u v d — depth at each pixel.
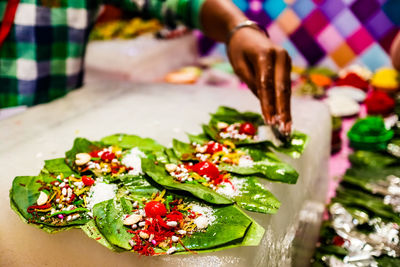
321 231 0.89
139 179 0.63
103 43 1.92
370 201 0.91
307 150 0.78
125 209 0.56
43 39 0.92
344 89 1.67
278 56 0.73
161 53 1.91
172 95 1.02
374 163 1.05
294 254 0.72
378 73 1.76
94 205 0.56
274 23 2.07
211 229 0.52
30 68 0.92
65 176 0.64
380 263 0.75
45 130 0.82
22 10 0.88
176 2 0.92
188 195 0.59
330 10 1.94
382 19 1.87
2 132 0.81
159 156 0.69
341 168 1.16
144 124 0.84
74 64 1.01
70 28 0.97
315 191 0.87
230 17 0.82
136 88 1.08
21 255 0.60
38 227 0.54
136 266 0.52
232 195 0.59
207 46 2.29
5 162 0.69
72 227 0.54
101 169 0.64
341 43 1.98
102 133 0.80
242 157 0.69
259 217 0.57
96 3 1.01
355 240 0.82
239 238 0.50
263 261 0.55
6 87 0.95
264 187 0.62
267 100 0.72
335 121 1.23
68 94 1.03
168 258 0.50
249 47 0.75
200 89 1.06
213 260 0.50
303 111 0.92
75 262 0.57
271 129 0.74
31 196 0.59
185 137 0.78
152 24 2.20
